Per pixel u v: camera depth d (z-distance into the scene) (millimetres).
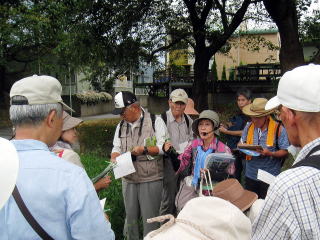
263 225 1510
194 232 1780
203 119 3676
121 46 10867
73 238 1555
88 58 9414
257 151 3811
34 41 17266
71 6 8414
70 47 8734
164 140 3898
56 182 1588
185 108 4883
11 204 1538
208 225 1794
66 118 3184
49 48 18453
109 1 9250
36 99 1723
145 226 3924
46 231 1539
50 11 10469
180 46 16688
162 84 20578
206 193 3215
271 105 2697
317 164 1458
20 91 1729
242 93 5242
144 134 3959
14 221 1527
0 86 22766
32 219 1529
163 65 16938
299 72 1580
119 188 5078
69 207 1555
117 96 3941
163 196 4012
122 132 4059
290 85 1580
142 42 12984
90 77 12586
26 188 1558
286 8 8492
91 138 8977
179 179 3918
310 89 1525
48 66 19688
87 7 8359
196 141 3814
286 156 3891
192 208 1909
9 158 1309
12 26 15727
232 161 3318
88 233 1560
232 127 5328
